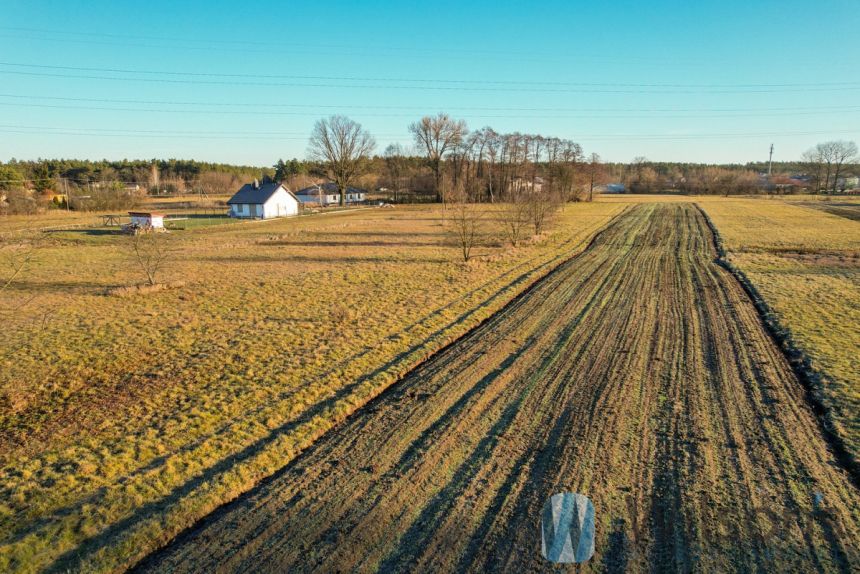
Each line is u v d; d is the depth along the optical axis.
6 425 10.14
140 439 9.50
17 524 7.19
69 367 13.22
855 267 25.59
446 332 15.89
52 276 25.91
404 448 9.22
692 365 12.93
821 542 6.67
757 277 23.56
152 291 22.06
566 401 10.98
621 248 34.41
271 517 7.39
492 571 6.24
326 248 35.81
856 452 8.74
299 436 9.63
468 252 30.34
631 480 8.07
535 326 16.66
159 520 7.27
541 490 7.85
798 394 11.20
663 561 6.37
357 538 6.89
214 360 13.55
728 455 8.76
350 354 13.93
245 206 63.97
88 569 6.40
